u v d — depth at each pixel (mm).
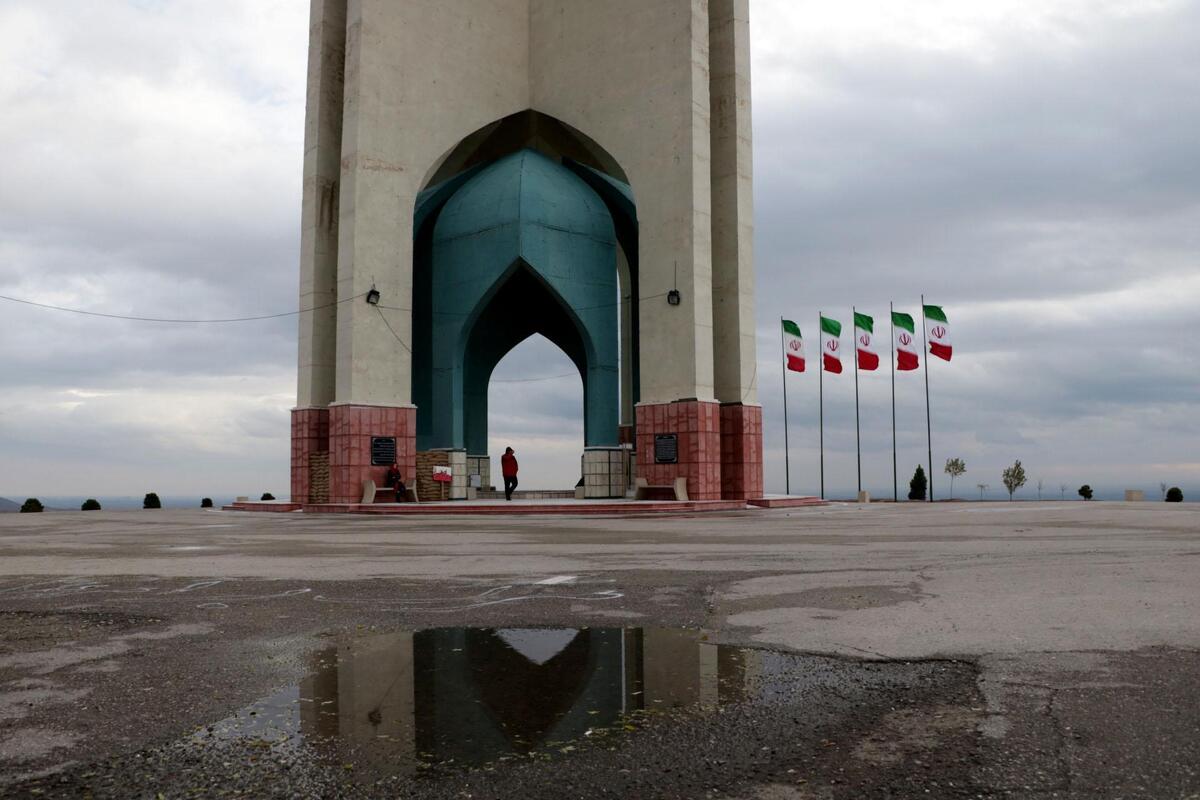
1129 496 37750
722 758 3330
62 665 5195
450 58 36312
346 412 31953
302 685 4594
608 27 35969
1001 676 4578
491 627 6367
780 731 3668
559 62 37688
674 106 33281
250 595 8258
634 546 13641
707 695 4297
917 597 7520
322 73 36000
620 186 38812
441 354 36781
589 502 31062
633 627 6301
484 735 3652
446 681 4660
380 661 5199
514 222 34688
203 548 14367
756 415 34562
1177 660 4879
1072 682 4414
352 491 31688
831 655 5223
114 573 10391
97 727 3842
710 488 31516
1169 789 2938
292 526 22203
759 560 11062
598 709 4051
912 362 41781
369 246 33031
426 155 35219
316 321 35000
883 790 2979
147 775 3225
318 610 7266
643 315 33281
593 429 35594
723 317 34750
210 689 4531
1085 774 3092
